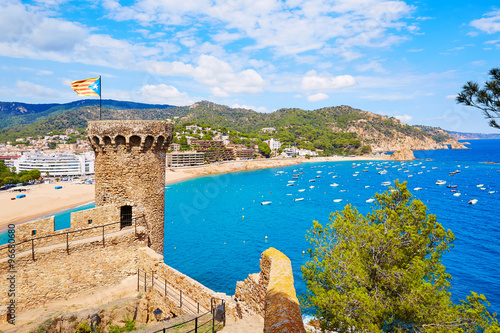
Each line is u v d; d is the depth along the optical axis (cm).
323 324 1822
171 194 16788
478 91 1141
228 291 5588
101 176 2333
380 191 17675
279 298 1041
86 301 1997
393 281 1731
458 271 6300
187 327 1647
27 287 1828
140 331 1611
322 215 11906
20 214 12000
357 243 1944
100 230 2197
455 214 11612
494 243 8081
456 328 1554
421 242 1831
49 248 1919
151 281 2197
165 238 8875
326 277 1919
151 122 2350
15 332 1591
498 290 5472
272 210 12912
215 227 10131
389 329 1795
